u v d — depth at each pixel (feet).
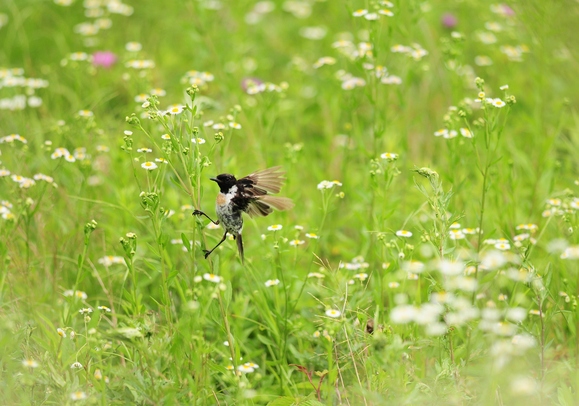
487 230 37.27
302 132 53.16
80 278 30.48
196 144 26.13
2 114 46.24
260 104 42.60
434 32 55.77
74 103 48.60
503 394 25.34
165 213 26.94
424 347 28.09
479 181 41.39
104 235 36.01
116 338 24.70
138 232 36.58
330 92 50.96
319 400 27.09
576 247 29.12
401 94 40.14
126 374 24.70
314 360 29.84
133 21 63.46
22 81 47.29
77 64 48.32
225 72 47.47
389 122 39.68
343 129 51.13
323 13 67.00
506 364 24.47
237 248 30.66
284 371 29.04
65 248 35.83
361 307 30.99
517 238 32.96
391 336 25.49
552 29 43.42
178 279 30.91
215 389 28.86
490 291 33.99
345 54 44.47
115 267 35.70
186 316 26.22
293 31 65.51
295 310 33.63
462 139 36.99
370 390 25.20
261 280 33.01
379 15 39.88
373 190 36.40
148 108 26.53
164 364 25.35
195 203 26.43
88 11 61.36
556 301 30.04
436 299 24.49
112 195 40.42
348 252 36.52
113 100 52.70
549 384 26.40
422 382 26.14
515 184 35.86
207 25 48.19
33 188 36.88
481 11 55.88
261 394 28.40
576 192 37.17
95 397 24.47
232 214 26.94
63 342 27.22
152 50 58.70
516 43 55.47
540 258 36.81
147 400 24.91
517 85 51.49
